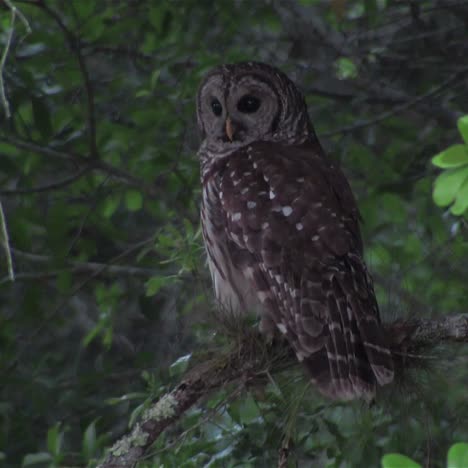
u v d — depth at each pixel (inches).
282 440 334.3
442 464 340.2
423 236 468.4
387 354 302.4
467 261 429.7
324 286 320.8
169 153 501.0
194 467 339.6
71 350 525.0
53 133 504.4
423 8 533.3
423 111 522.3
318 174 358.0
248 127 387.2
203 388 312.3
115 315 478.3
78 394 463.8
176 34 525.0
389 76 528.7
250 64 396.2
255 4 535.5
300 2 544.1
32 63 502.9
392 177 506.9
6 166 509.0
